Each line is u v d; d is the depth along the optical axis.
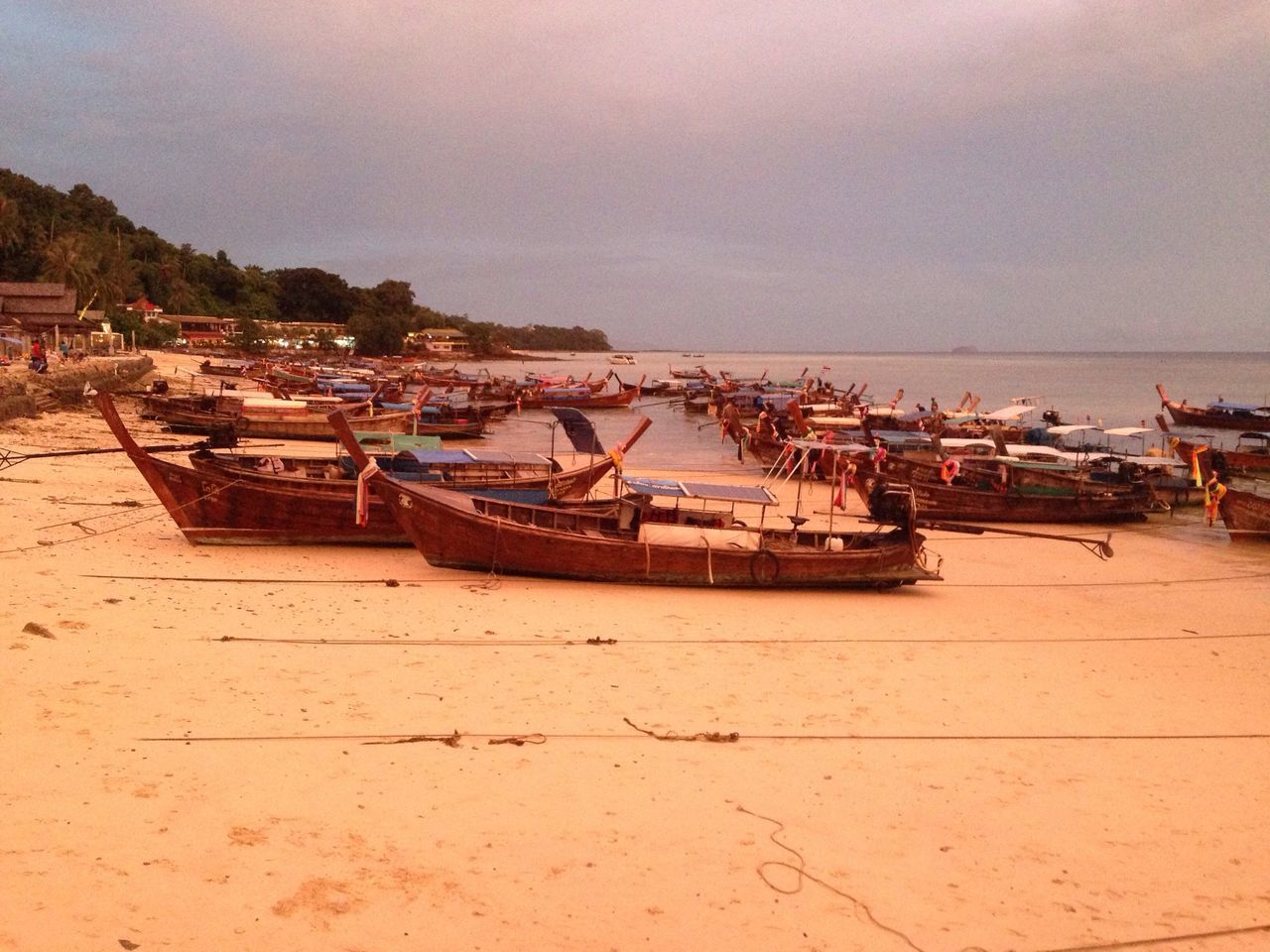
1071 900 7.98
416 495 18.09
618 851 8.16
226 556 18.88
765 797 9.45
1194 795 10.30
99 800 8.05
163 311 138.50
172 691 10.80
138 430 40.78
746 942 7.01
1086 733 12.01
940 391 118.38
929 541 27.27
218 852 7.46
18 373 45.16
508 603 16.75
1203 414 60.72
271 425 43.38
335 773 9.12
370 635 13.90
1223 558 25.39
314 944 6.45
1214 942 7.51
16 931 6.14
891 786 9.95
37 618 12.73
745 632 15.95
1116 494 32.09
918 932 7.34
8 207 101.56
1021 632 17.23
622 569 18.89
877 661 14.66
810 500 33.56
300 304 173.38
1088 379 157.00
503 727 10.72
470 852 7.90
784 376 165.38
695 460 45.50
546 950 6.67
